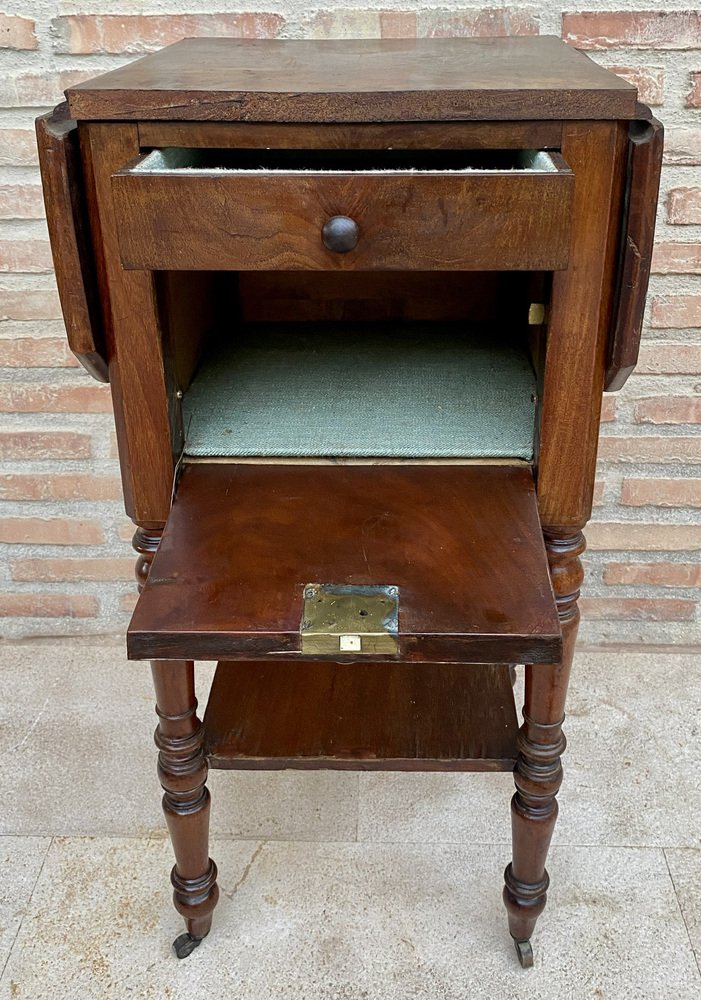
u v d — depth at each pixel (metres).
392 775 1.13
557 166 0.62
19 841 1.04
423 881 0.99
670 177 1.10
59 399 1.23
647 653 1.33
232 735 0.87
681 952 0.92
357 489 0.76
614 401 1.21
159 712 0.82
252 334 0.99
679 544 1.29
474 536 0.71
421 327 1.01
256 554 0.70
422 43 0.96
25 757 1.15
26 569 1.33
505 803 1.09
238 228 0.62
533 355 0.87
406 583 0.67
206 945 0.93
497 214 0.61
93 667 1.30
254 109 0.63
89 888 0.99
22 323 1.19
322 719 0.89
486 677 0.96
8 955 0.92
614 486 1.26
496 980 0.90
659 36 1.05
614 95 0.62
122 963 0.91
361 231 0.62
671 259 1.13
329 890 0.99
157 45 1.08
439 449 0.78
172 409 0.75
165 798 0.86
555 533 0.79
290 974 0.90
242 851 1.03
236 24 1.07
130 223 0.62
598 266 0.67
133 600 1.35
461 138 0.64
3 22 1.06
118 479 1.28
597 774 1.12
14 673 1.29
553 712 0.81
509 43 0.94
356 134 0.64
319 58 0.83
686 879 0.99
